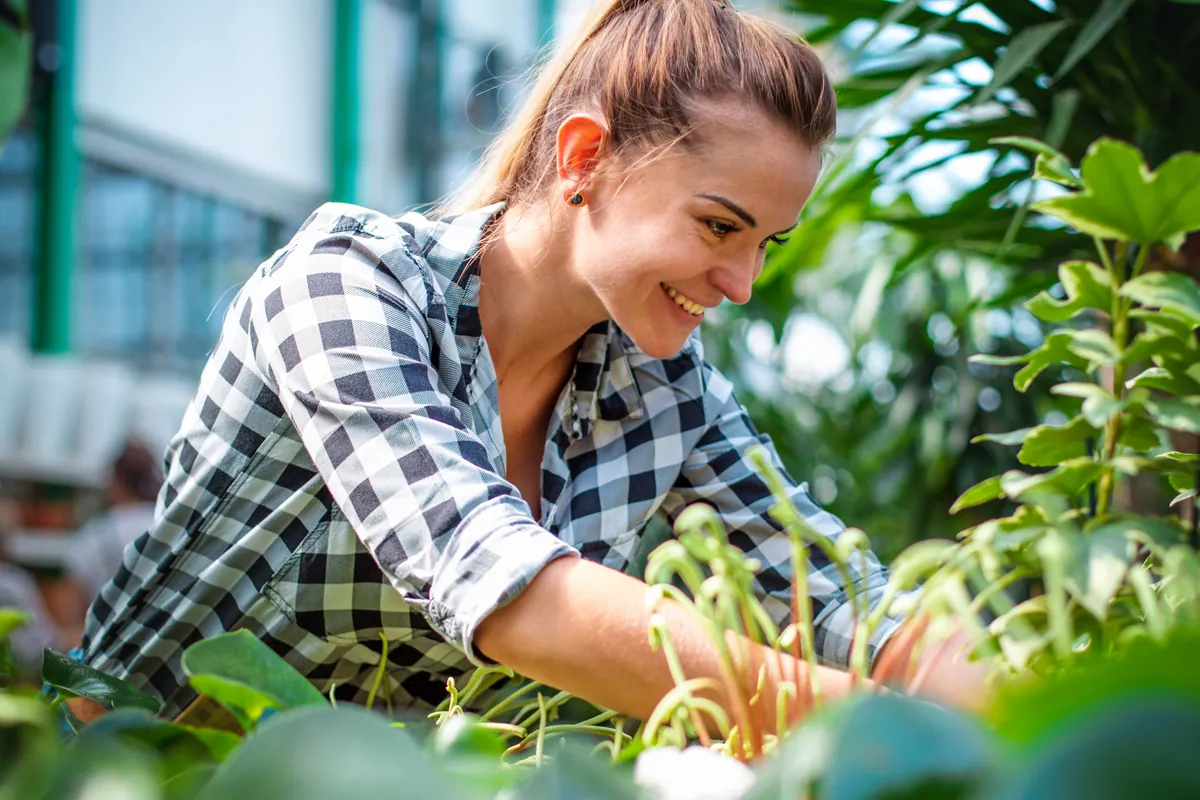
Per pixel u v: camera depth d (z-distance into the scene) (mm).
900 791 315
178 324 5812
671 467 1129
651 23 933
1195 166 555
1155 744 280
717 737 714
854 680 516
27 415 4504
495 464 1036
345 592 1018
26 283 5234
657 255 889
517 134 1074
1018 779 288
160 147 5750
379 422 812
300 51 6426
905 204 2213
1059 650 470
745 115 864
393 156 6832
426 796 330
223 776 338
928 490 2852
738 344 3396
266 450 996
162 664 1085
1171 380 592
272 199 6336
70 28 5258
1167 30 1461
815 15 1795
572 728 694
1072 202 591
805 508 1104
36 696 595
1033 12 1521
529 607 706
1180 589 492
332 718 345
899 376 3152
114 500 3521
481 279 1062
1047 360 638
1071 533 500
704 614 535
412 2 6918
